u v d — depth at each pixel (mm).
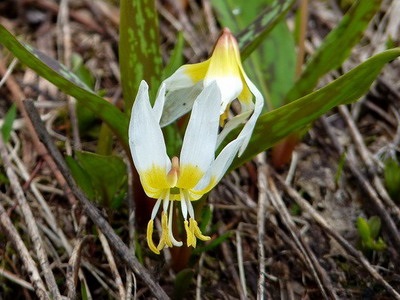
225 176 385
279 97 388
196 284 351
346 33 341
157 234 361
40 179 388
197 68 294
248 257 363
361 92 291
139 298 336
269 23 329
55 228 359
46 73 297
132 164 338
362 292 349
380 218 367
